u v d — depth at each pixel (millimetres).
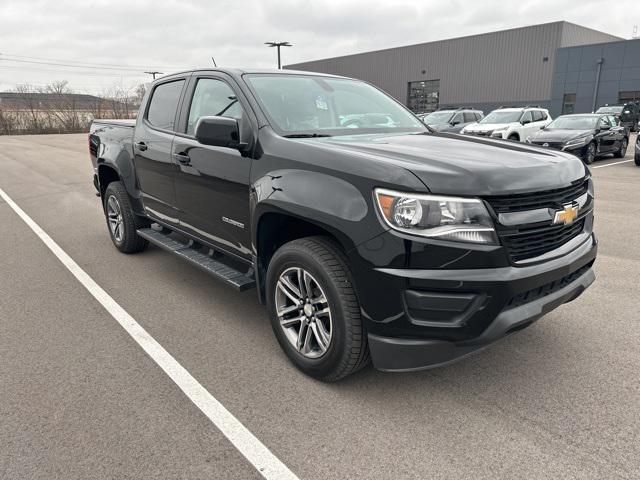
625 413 2625
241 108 3434
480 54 44031
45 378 2998
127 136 5090
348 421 2582
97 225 7109
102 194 5777
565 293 2740
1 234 6578
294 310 3014
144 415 2633
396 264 2381
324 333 2828
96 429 2518
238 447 2387
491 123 17656
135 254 5586
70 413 2650
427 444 2402
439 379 2979
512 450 2354
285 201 2824
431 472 2219
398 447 2383
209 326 3725
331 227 2582
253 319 3854
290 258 2867
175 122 4250
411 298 2393
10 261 5355
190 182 3898
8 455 2330
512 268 2428
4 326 3734
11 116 42781
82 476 2199
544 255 2611
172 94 4434
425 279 2352
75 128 44469
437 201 2334
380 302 2459
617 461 2271
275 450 2369
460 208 2336
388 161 2523
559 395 2799
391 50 51562
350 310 2617
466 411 2662
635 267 5016
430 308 2385
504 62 42594
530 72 41031
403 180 2385
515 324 2441
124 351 3342
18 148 23375
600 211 7805
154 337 3547
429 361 2471
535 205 2564
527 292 2520
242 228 3404
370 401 2758
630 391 2826
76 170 14227
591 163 14773
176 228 4379
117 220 5527
